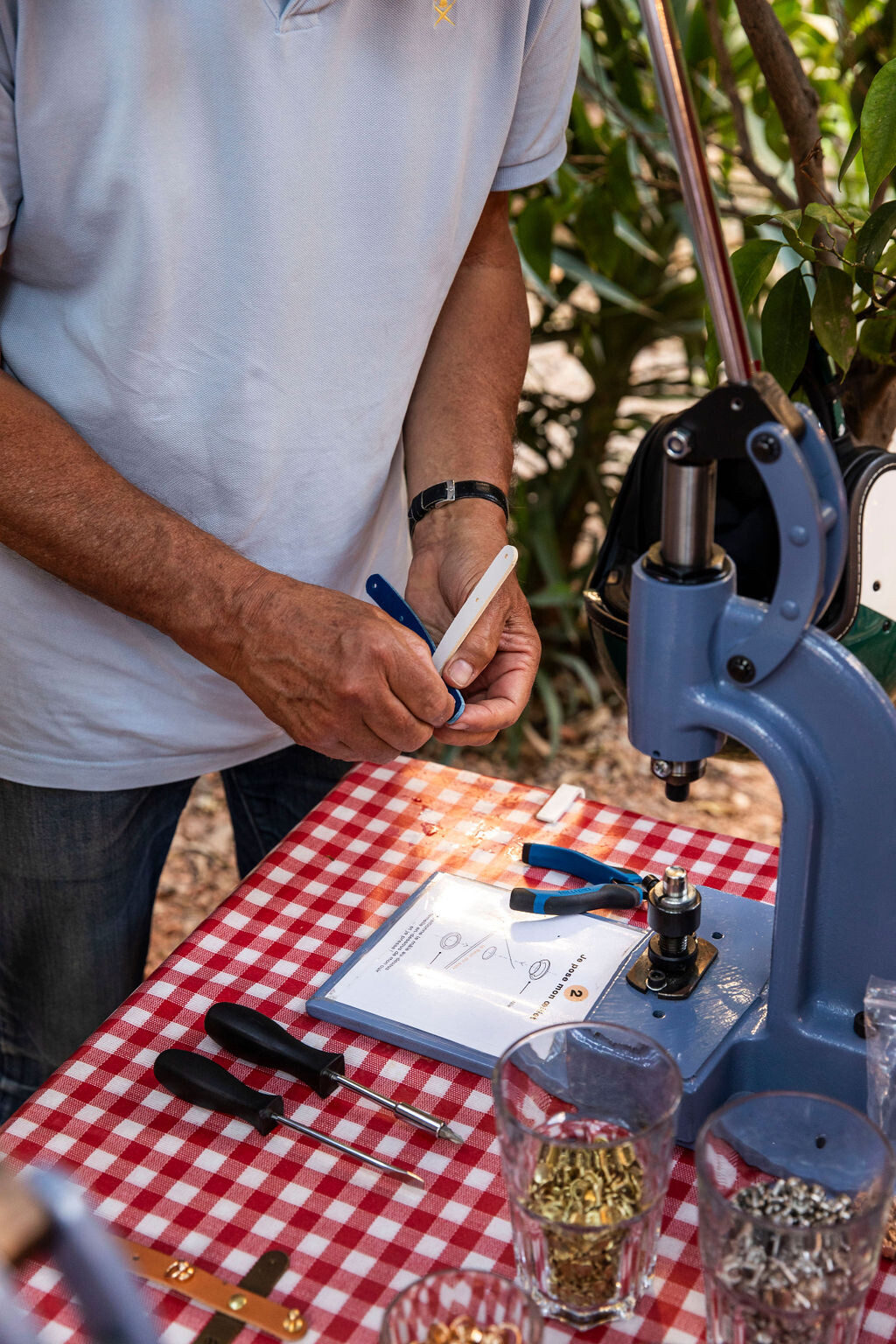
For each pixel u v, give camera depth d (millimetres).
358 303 1215
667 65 633
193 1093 896
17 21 977
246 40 1030
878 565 834
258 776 1565
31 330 1182
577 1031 764
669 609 746
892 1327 737
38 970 1458
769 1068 871
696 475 717
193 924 2445
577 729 2939
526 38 1238
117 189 1054
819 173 1357
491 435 1350
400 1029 950
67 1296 761
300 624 1046
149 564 1087
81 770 1340
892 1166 641
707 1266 683
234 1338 741
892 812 777
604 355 2820
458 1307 656
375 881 1143
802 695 765
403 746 1068
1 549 1217
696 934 972
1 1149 868
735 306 680
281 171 1087
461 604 1214
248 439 1201
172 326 1135
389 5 1091
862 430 1312
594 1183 725
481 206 1297
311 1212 822
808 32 2023
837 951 838
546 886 1117
